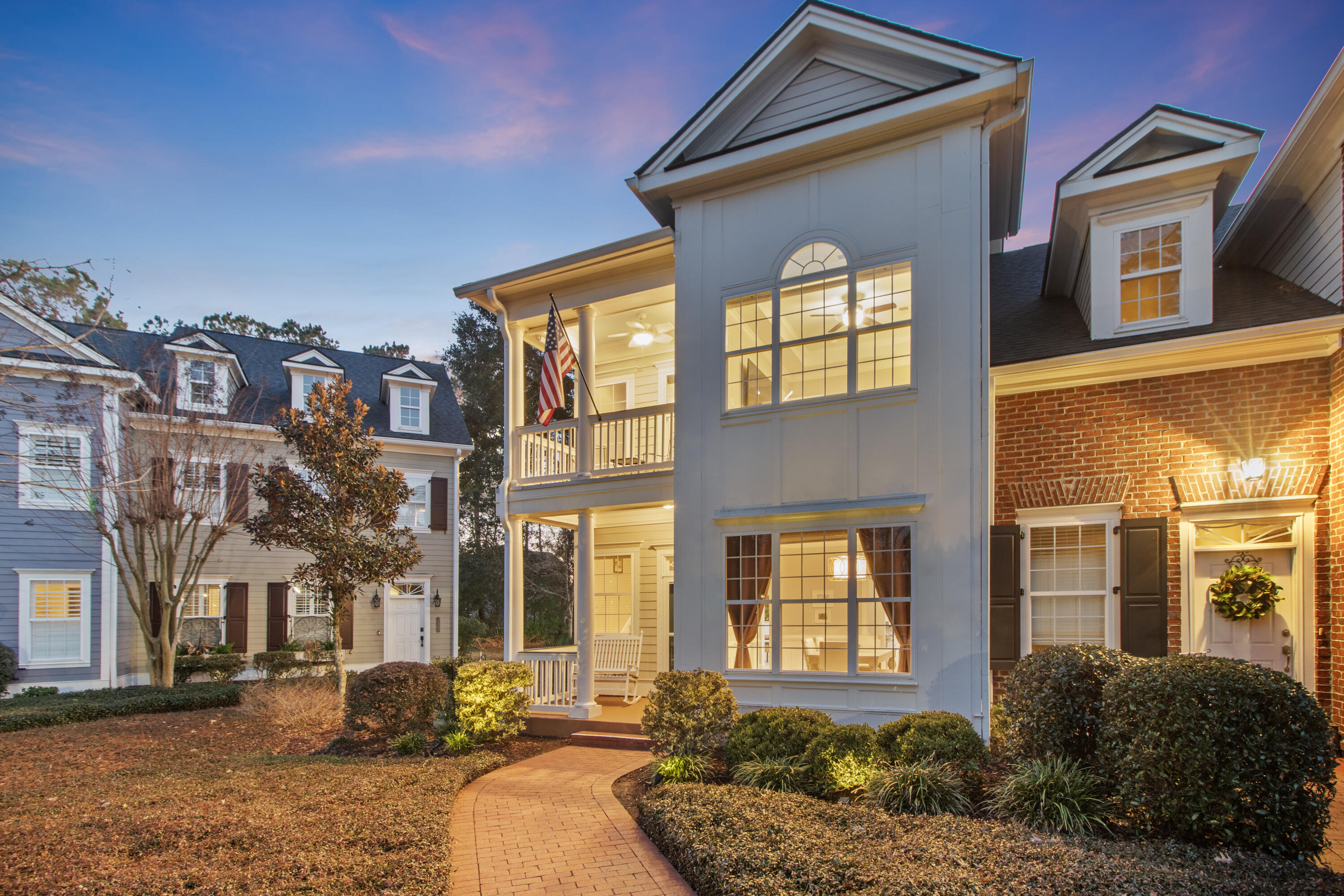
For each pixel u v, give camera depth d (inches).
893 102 307.1
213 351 711.7
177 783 269.9
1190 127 320.5
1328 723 170.7
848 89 339.6
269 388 807.7
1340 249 291.9
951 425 294.8
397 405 838.5
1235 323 310.5
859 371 320.5
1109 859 157.0
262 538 469.7
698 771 260.4
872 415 312.8
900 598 298.5
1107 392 335.0
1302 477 297.4
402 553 482.0
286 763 313.3
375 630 781.9
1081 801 193.2
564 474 417.7
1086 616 329.4
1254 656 306.8
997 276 457.4
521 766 317.4
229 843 194.2
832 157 332.8
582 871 189.8
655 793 237.9
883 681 297.0
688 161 361.7
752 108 360.8
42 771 317.4
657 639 484.7
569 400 991.0
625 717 386.6
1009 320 391.2
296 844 192.2
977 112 300.7
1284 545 304.8
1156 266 333.1
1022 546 342.6
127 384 591.5
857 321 321.1
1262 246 362.3
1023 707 228.7
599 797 263.7
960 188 302.5
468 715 354.0
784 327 340.2
